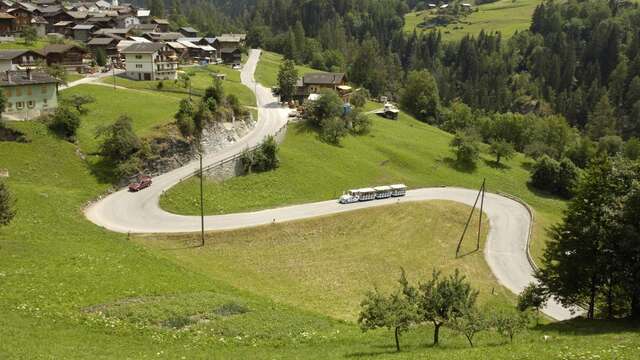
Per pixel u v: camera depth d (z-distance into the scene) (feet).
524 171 495.41
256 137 395.75
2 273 159.02
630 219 152.66
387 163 422.41
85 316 139.23
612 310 171.01
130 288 163.43
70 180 277.03
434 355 112.37
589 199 163.12
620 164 164.45
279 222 281.95
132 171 297.53
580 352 109.40
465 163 462.60
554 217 394.11
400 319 118.11
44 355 108.99
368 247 279.90
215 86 397.19
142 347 126.11
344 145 425.69
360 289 236.63
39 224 214.07
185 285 177.37
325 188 350.43
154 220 261.03
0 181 181.68
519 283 268.62
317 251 266.36
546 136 606.14
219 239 254.68
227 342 136.05
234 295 180.86
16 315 132.67
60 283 157.69
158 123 337.93
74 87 420.36
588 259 162.20
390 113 589.32
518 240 320.70
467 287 122.93
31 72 328.29
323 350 132.26
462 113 636.48
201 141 350.23
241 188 323.37
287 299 209.05
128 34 654.94
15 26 581.12
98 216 254.88
